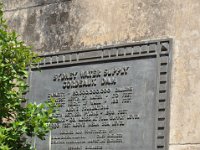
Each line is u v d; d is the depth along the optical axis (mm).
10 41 5910
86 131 6980
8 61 5844
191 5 6703
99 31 7340
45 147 7246
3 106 5754
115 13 7266
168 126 6438
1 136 5367
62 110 7266
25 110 5766
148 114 6582
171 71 6605
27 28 8062
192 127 6309
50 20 7855
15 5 8289
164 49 6711
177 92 6500
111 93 6922
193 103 6371
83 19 7535
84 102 7113
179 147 6328
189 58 6535
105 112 6898
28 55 5969
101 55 7145
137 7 7102
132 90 6773
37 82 7617
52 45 7719
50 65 7562
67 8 7730
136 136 6590
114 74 6969
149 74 6715
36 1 8078
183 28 6680
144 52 6820
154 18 6934
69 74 7371
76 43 7504
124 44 6988
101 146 6816
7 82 5754
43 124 5680
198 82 6402
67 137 7121
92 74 7156
